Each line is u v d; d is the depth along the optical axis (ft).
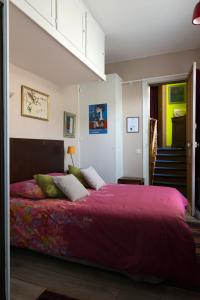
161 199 7.48
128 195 8.28
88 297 5.24
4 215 4.15
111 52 14.01
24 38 6.95
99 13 9.78
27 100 9.91
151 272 5.42
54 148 11.69
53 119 12.05
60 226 6.49
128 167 15.31
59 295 5.30
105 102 14.42
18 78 9.46
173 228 5.47
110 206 6.68
